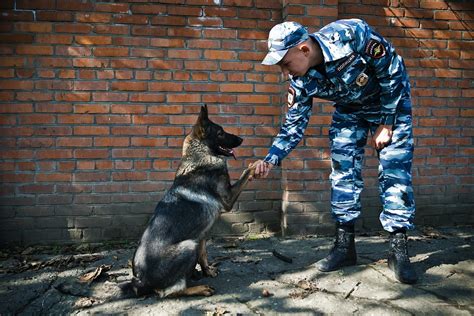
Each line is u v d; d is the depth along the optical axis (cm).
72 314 264
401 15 454
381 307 261
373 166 453
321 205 436
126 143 424
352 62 270
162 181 432
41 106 409
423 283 294
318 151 432
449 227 462
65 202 418
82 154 418
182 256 276
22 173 409
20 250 400
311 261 351
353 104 310
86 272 337
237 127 442
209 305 271
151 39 422
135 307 271
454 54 466
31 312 269
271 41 264
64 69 410
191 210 296
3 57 400
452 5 464
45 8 403
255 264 349
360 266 329
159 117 428
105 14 413
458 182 471
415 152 462
